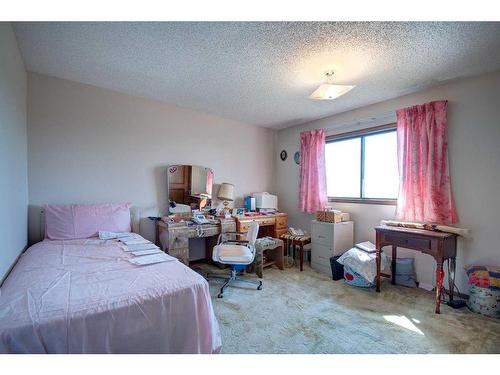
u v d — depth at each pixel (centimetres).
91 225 275
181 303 139
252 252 291
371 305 245
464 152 257
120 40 196
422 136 277
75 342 108
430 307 241
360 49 204
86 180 292
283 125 456
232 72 250
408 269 293
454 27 174
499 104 238
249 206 423
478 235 249
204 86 287
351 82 268
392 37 187
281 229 405
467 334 194
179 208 359
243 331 199
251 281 310
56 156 274
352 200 362
